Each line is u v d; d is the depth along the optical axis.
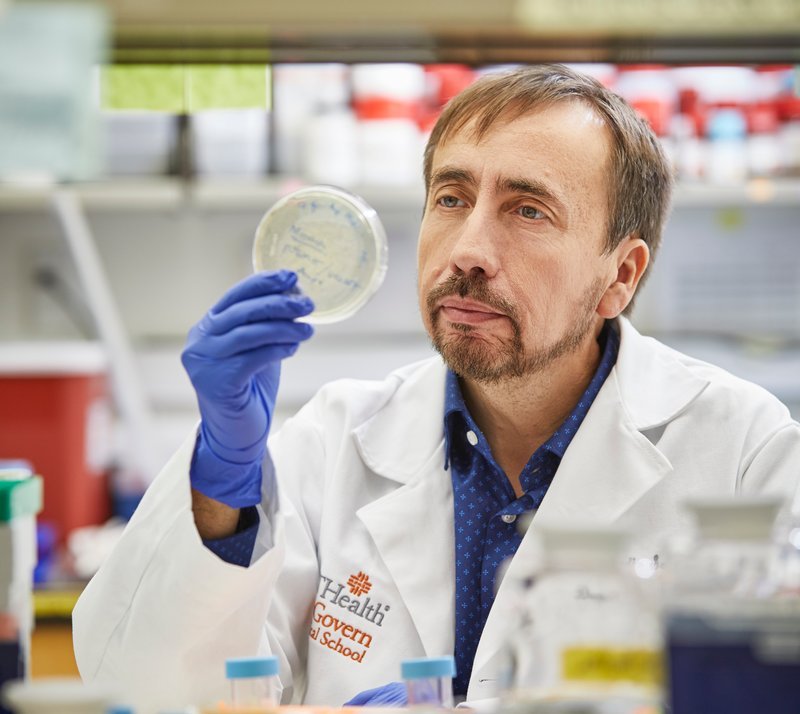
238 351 1.44
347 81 3.75
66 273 4.39
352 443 1.91
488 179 1.67
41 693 0.93
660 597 1.00
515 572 1.63
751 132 3.69
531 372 1.70
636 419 1.82
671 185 1.95
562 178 1.68
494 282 1.64
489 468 1.79
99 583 1.54
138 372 4.43
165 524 1.48
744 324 4.34
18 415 3.82
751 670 0.92
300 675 1.83
